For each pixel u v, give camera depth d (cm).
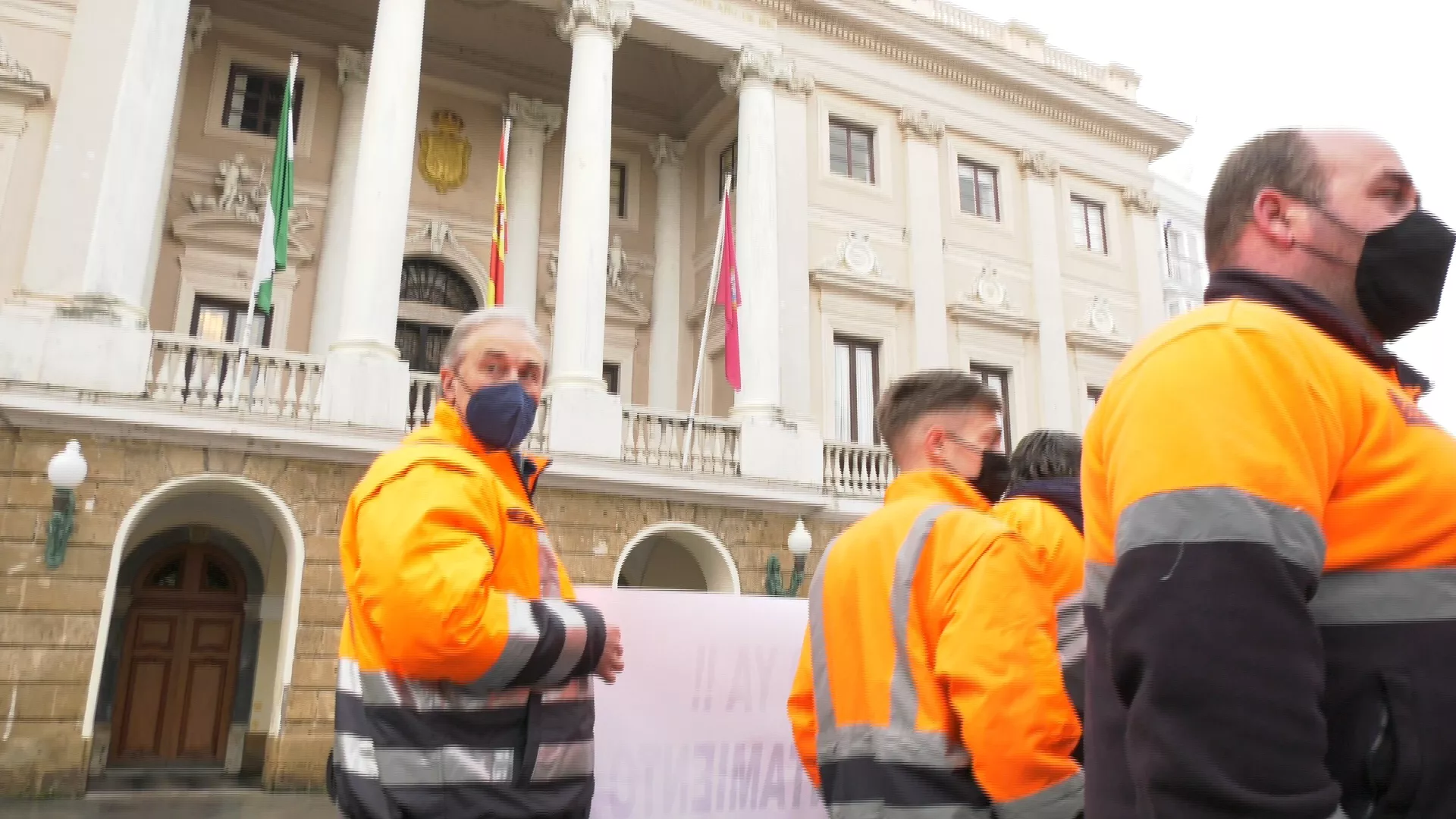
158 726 1375
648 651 275
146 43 1199
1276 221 149
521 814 191
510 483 229
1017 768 176
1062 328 1919
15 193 1148
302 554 1176
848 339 1714
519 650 184
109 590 1077
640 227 1870
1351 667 117
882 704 203
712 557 1463
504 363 231
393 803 186
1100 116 2062
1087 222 2067
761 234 1579
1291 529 114
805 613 298
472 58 1748
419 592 178
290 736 1148
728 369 1438
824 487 1520
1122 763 133
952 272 1838
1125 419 131
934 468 250
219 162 1509
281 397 1202
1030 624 189
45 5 1205
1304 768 103
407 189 1334
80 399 1070
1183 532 115
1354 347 137
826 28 1780
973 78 1933
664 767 267
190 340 1161
